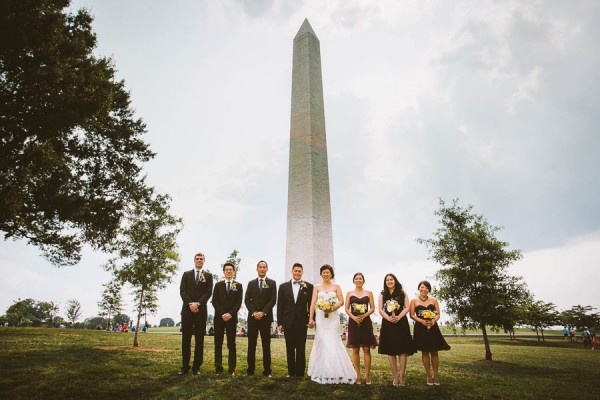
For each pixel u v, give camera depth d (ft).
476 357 47.83
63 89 46.85
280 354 40.37
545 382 26.35
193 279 26.89
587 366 38.09
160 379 23.06
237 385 21.77
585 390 23.36
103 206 59.21
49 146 47.67
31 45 42.22
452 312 47.73
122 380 22.48
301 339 25.38
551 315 104.53
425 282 26.12
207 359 34.19
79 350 36.19
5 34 39.88
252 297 26.35
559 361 43.42
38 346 38.04
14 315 169.07
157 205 53.93
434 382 24.18
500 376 29.48
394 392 21.11
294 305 25.79
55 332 65.00
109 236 60.70
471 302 46.62
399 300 24.88
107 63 62.03
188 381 22.56
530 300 47.67
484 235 49.37
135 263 50.47
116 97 62.90
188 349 25.67
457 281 47.65
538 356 50.26
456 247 49.73
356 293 25.31
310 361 24.27
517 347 71.20
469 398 20.34
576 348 78.43
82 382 21.40
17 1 39.78
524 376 29.60
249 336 25.82
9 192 43.83
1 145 43.52
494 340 102.42
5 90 43.65
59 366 26.14
